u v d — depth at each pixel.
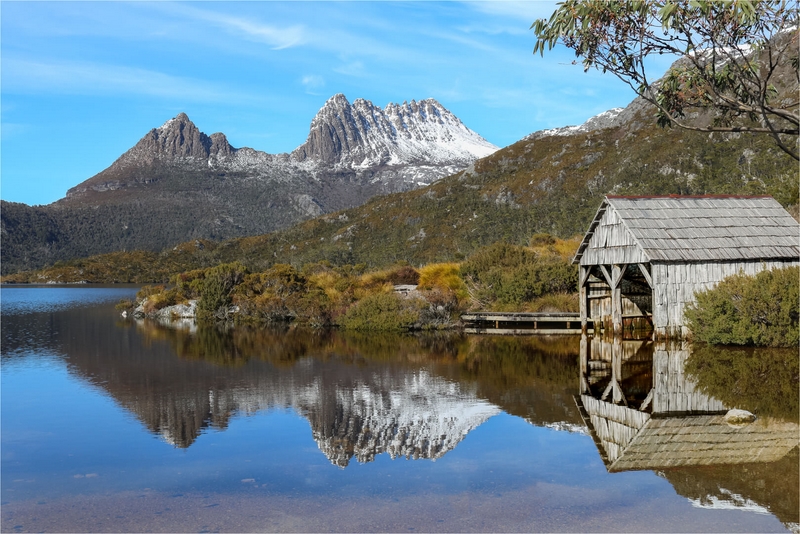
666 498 8.91
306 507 8.88
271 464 10.89
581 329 29.61
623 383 17.27
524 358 22.19
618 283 25.70
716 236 24.48
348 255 122.12
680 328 23.78
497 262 36.28
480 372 19.55
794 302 21.61
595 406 14.75
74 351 26.34
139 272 199.75
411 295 34.31
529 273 33.41
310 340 28.72
